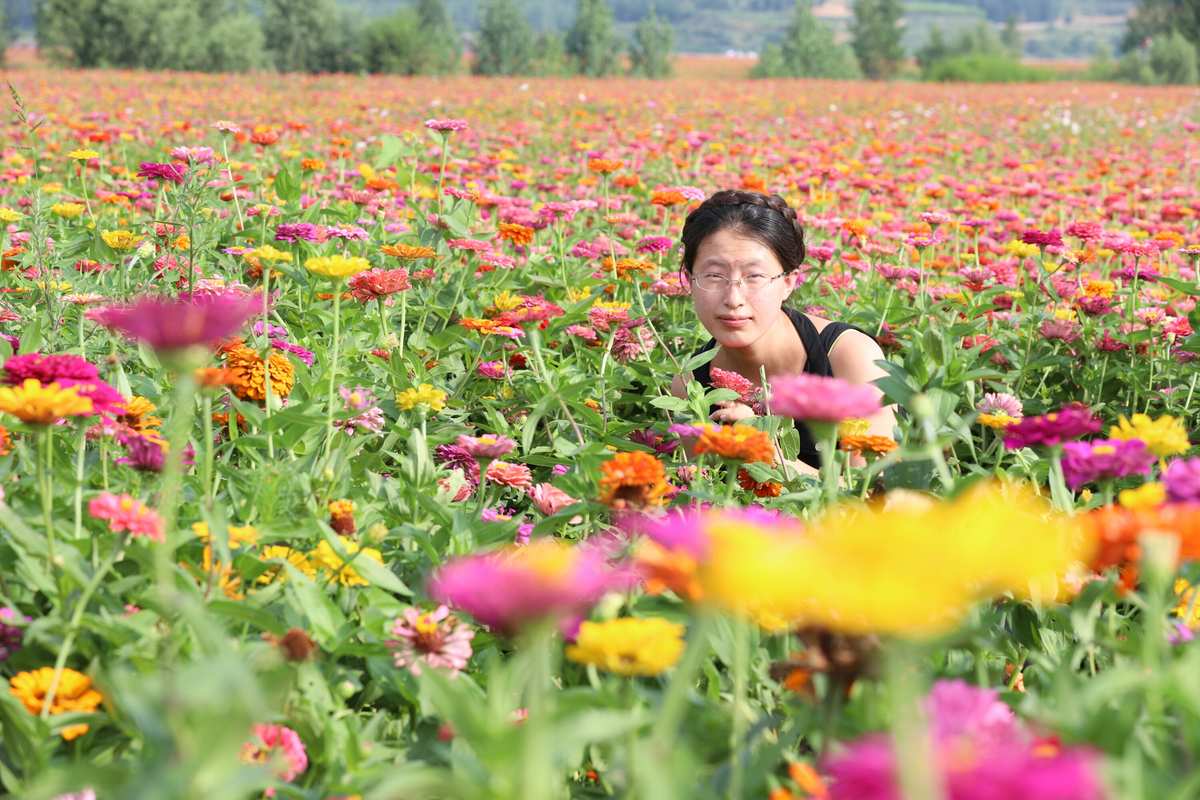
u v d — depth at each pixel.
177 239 4.38
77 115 16.39
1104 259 6.34
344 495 2.61
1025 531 0.98
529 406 3.86
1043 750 1.24
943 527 0.99
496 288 5.03
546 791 1.20
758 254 3.54
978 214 7.54
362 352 3.86
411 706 2.09
